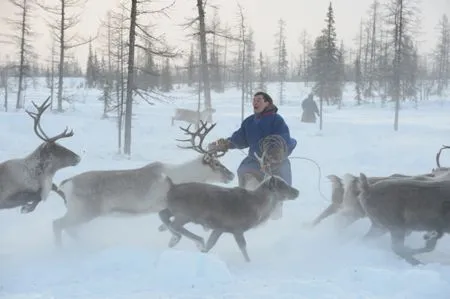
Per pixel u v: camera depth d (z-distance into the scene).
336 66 30.44
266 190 7.13
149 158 16.98
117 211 7.52
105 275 5.91
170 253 5.97
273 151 7.86
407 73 28.77
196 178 8.21
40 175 7.69
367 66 62.34
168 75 50.41
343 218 8.27
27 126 22.73
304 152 18.70
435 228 6.91
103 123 25.03
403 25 27.20
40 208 9.75
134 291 5.42
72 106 32.47
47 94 43.75
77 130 22.75
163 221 7.48
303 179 13.53
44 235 7.98
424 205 6.85
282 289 5.46
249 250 7.38
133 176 7.46
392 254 6.93
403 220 6.92
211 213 6.89
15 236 7.89
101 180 7.42
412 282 5.56
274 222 9.02
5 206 7.55
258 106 8.15
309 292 5.39
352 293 5.39
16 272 6.02
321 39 30.50
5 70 37.69
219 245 7.66
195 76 52.91
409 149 18.48
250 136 8.21
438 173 8.64
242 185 8.09
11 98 38.69
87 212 7.39
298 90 59.00
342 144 20.50
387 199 6.96
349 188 8.19
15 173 7.52
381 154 17.53
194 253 5.99
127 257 6.24
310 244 7.55
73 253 7.01
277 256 7.09
